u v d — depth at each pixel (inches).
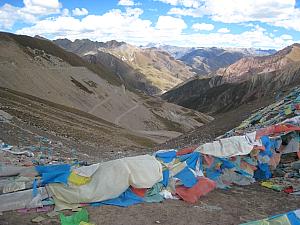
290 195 436.5
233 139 478.9
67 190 355.3
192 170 423.8
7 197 343.9
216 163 462.6
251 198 422.0
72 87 3789.4
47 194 354.0
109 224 323.6
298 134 535.2
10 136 1041.5
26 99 2433.6
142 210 356.5
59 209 346.0
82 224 311.0
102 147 1566.2
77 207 352.8
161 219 340.8
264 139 506.9
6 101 1951.3
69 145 1282.0
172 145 1471.5
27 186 358.6
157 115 4141.2
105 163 381.1
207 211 368.5
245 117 1358.3
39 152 837.2
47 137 1301.7
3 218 321.7
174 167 417.4
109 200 365.1
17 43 3954.2
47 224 316.5
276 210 386.9
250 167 486.6
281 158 540.4
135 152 1407.5
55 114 2214.6
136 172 377.7
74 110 2802.7
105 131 2247.8
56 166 388.2
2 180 371.6
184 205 379.9
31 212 339.6
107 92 4114.2
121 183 367.6
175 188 401.1
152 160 394.9
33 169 385.7
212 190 435.2
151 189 387.9
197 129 1822.1
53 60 4094.5
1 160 570.9
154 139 2608.3
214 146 464.4
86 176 366.3
